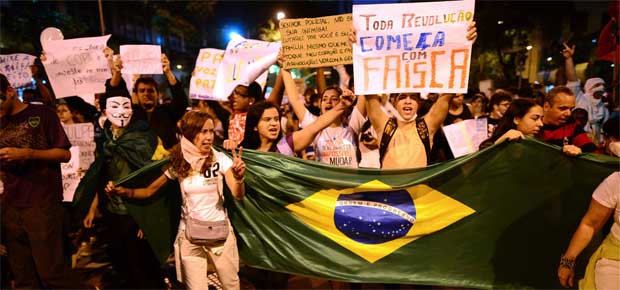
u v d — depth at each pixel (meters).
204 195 3.25
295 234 3.65
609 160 3.28
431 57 3.44
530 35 18.14
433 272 3.58
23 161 3.72
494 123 5.36
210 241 3.23
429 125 3.70
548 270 3.48
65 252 4.27
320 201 3.62
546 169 3.39
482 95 7.71
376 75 3.53
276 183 3.63
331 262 3.62
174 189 3.77
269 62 4.78
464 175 3.50
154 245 3.79
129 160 4.00
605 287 2.63
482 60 20.38
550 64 16.25
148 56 4.75
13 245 3.84
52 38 4.53
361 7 3.49
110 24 20.97
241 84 4.82
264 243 3.68
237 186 3.18
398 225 3.59
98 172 4.08
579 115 5.47
